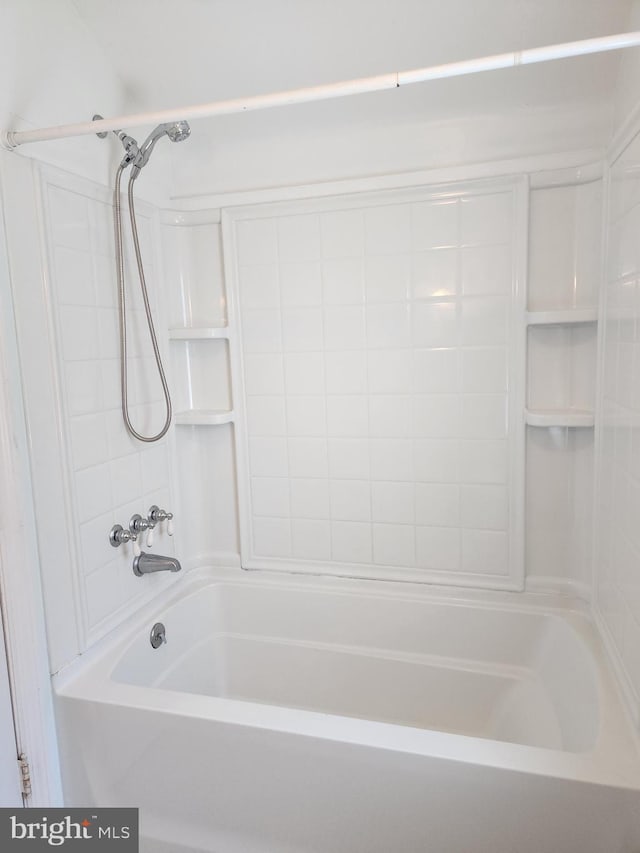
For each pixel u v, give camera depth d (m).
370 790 1.18
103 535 1.59
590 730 1.27
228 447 2.06
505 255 1.70
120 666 1.54
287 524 2.03
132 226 1.62
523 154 1.65
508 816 1.11
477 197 1.70
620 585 1.33
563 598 1.77
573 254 1.67
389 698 1.85
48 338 1.38
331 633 1.92
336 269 1.85
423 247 1.77
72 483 1.46
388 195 1.77
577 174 1.61
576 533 1.75
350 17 1.42
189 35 1.50
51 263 1.39
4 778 1.33
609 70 1.49
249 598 1.99
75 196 1.49
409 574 1.92
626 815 1.04
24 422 1.31
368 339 1.86
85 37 1.50
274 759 1.24
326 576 2.00
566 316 1.61
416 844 1.17
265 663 1.98
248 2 1.40
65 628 1.44
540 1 1.34
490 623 1.76
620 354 1.34
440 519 1.87
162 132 1.59
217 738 1.27
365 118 1.73
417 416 1.84
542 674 1.67
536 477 1.78
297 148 1.83
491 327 1.74
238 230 1.92
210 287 2.00
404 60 1.53
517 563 1.80
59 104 1.43
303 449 1.97
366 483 1.92
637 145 1.21
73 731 1.40
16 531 1.29
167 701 1.34
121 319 1.62
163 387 1.77
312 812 1.23
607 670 1.38
